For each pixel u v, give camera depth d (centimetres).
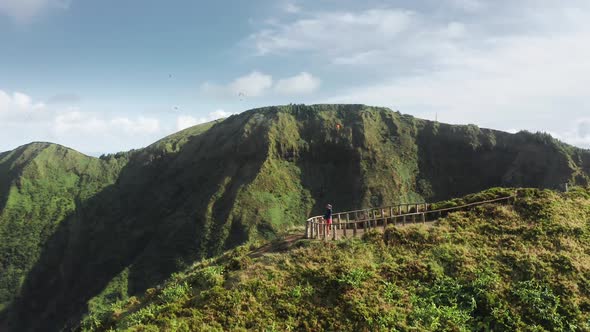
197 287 2212
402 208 3028
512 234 2373
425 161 14438
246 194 12988
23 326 12131
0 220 15712
